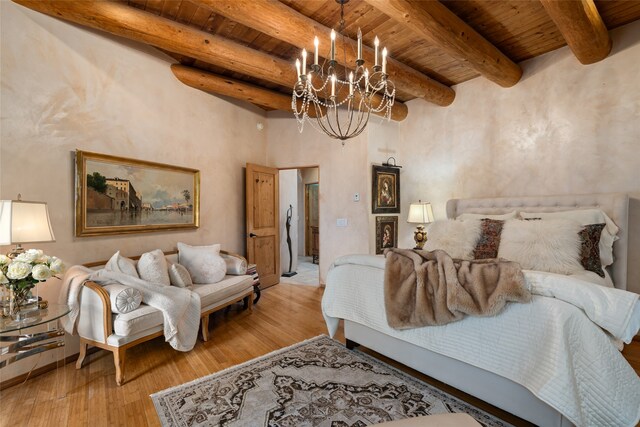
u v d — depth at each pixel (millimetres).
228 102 4375
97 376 2305
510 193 3801
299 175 8570
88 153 2723
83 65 2715
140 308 2379
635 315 1339
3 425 1779
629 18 2854
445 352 1876
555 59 3412
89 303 2291
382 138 4793
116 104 2977
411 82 3736
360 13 2689
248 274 3871
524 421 1733
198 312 2727
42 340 2162
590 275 2408
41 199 2438
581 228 2670
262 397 1996
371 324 2316
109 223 2900
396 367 2369
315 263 7453
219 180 4211
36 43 2400
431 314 1883
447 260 1892
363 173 4613
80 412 1891
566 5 2258
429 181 4664
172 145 3553
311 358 2518
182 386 2143
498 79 3518
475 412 1820
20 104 2314
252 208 4555
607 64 3064
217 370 2373
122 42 3035
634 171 2922
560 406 1356
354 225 4688
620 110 2996
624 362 1393
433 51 3416
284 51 3389
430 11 2438
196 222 3818
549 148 3473
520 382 1536
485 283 1693
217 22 2883
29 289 2066
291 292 4672
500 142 3885
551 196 3359
